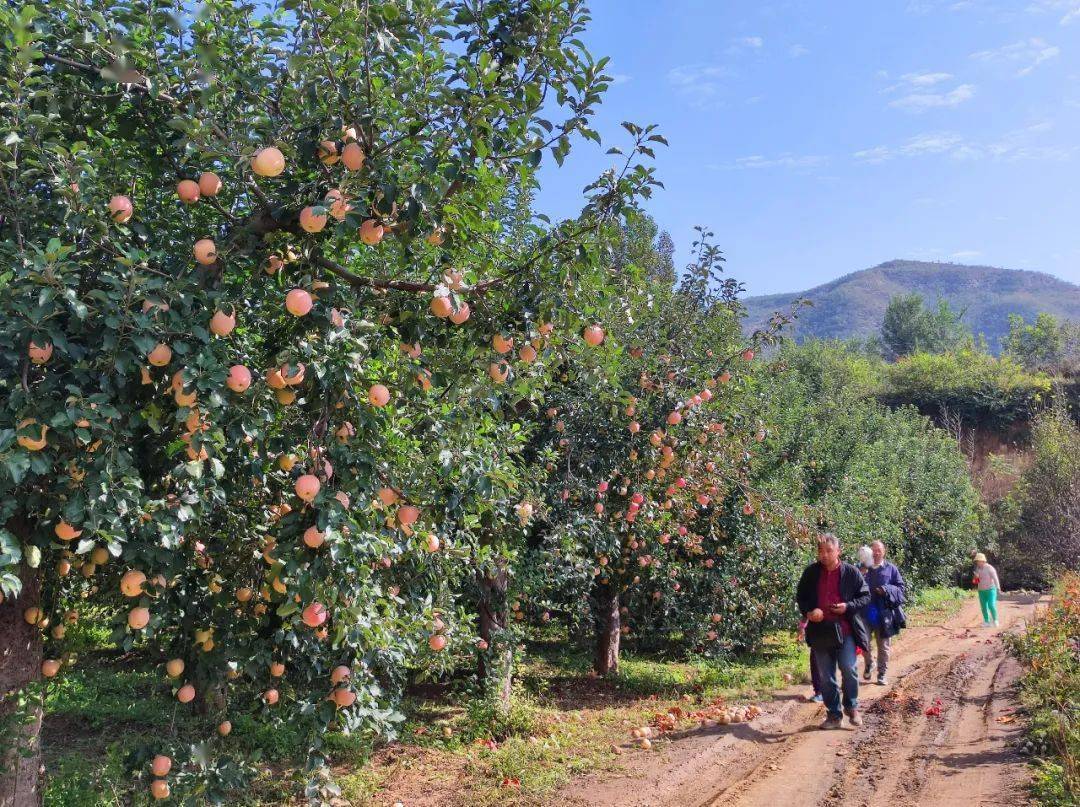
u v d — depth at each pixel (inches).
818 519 462.6
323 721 134.0
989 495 972.6
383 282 134.3
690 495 318.7
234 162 117.3
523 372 150.5
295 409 126.6
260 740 238.4
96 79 123.3
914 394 1259.8
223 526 147.9
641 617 433.1
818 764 223.8
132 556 112.6
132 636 120.6
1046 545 822.5
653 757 235.1
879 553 342.3
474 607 291.3
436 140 127.2
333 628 132.7
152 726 275.3
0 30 108.7
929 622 559.2
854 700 265.7
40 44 120.0
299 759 230.8
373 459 120.4
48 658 160.6
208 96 116.4
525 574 280.4
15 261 102.6
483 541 216.2
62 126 122.4
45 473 102.7
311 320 118.2
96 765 215.0
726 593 388.5
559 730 271.9
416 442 147.4
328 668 152.7
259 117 132.5
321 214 111.3
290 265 126.2
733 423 348.8
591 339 142.9
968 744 234.7
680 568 382.9
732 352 327.9
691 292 330.0
